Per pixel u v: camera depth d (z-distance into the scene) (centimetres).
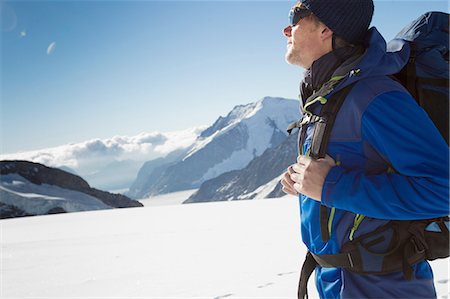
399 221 160
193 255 798
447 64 170
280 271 586
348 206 155
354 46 175
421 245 159
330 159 163
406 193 147
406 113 151
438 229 159
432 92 165
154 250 912
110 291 542
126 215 2562
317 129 168
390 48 175
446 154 147
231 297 457
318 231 176
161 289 530
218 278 568
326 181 158
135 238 1184
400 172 151
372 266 162
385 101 153
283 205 2384
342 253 167
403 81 174
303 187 164
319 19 172
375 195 150
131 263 761
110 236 1291
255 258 712
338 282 171
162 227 1504
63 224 2050
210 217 1823
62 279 644
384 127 152
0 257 914
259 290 479
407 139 149
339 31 171
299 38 182
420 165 147
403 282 161
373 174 160
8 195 7738
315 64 176
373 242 161
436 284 402
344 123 162
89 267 743
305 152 180
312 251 181
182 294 490
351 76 159
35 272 716
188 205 3525
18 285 614
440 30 178
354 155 162
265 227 1231
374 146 157
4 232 1714
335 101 165
